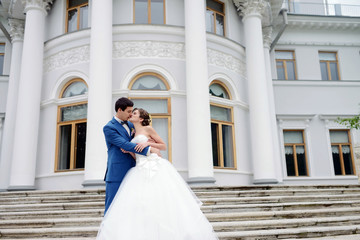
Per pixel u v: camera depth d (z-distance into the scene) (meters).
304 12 19.17
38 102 12.88
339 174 16.78
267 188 9.44
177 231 3.58
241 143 13.46
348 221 6.70
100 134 11.05
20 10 14.55
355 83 17.64
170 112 12.24
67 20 13.90
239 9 14.93
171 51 12.77
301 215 6.96
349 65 18.22
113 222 3.67
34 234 6.00
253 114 13.55
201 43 11.99
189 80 11.80
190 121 11.52
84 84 12.81
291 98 17.17
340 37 18.41
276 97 17.11
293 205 7.57
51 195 8.98
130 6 13.26
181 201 3.78
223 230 6.05
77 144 12.32
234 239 5.60
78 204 7.72
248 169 13.53
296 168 16.56
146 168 3.94
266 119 13.46
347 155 17.05
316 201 8.47
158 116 12.19
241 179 13.06
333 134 17.22
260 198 8.12
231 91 13.77
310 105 17.22
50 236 5.98
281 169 15.72
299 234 5.87
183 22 13.40
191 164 11.27
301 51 17.94
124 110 4.20
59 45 13.28
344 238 5.63
